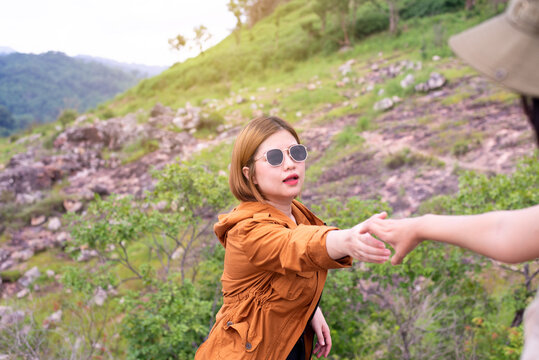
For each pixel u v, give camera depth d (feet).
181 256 35.63
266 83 106.73
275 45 126.31
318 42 116.06
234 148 4.83
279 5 178.81
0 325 15.53
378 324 19.62
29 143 107.86
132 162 75.77
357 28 111.34
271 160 4.56
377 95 73.56
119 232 21.72
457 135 50.67
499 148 45.47
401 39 99.91
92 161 77.41
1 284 44.60
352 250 3.25
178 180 23.17
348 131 62.95
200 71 127.44
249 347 4.47
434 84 66.39
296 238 3.81
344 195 46.57
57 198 61.52
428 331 17.51
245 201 4.89
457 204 21.01
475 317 18.93
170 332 19.11
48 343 16.70
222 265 21.42
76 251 22.75
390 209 19.04
